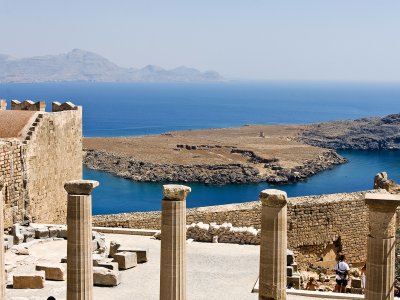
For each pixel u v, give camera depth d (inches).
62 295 1266.0
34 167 1893.5
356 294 1331.2
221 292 1325.0
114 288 1342.3
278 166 5556.1
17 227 1678.2
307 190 4820.4
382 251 880.9
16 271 1401.3
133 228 1909.4
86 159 5994.1
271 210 933.2
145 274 1441.9
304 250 1962.4
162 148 6658.5
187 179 5187.0
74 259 966.4
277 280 941.2
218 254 1621.6
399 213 1916.8
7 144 1749.5
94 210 3944.4
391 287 894.4
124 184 4995.1
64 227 1760.6
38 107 2250.2
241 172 5354.3
